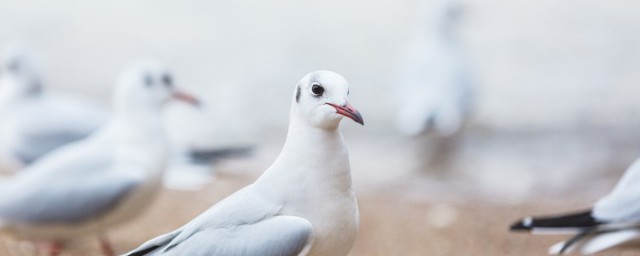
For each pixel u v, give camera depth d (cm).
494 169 1714
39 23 2880
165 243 701
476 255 1171
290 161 689
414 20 2778
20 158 1372
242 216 687
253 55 2559
